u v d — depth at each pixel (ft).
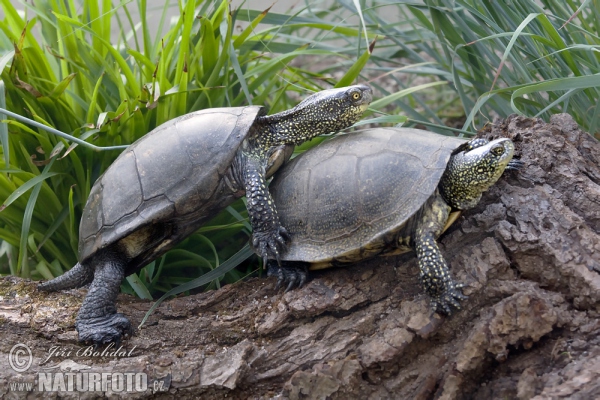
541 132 3.72
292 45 4.33
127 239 3.73
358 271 3.68
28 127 4.02
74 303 3.74
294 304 3.64
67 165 4.05
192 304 3.73
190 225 3.77
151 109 3.98
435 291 3.55
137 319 3.71
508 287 3.55
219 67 4.12
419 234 3.58
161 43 4.09
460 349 3.54
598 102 3.88
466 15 4.21
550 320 3.49
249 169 3.71
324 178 3.68
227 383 3.57
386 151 3.66
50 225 4.07
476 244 3.63
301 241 3.68
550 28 3.80
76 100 4.08
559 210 3.59
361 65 4.09
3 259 4.24
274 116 3.78
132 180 3.71
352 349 3.59
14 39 4.05
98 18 4.05
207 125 3.73
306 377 3.54
